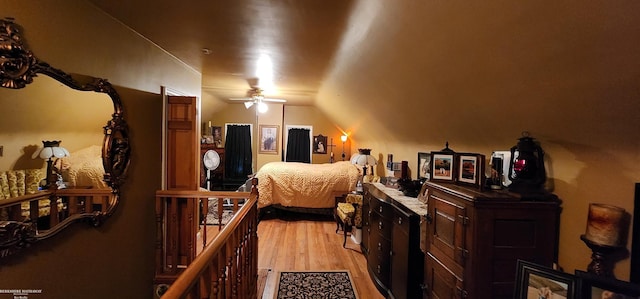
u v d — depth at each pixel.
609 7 0.88
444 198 1.88
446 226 1.85
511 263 1.56
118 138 2.35
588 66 1.11
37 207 1.78
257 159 7.83
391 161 4.50
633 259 1.24
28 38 1.56
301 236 4.62
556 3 0.98
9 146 1.61
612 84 1.10
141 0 1.88
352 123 5.66
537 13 1.07
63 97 1.86
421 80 2.14
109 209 2.29
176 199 2.96
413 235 2.35
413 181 3.20
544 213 1.58
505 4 1.12
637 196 1.22
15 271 1.60
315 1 1.74
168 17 2.13
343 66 2.99
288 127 7.93
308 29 2.19
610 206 1.30
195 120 3.14
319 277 3.25
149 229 2.86
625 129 1.21
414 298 2.34
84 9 1.95
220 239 1.55
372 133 5.00
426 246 2.13
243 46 2.72
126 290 2.53
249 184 5.66
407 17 1.57
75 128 1.99
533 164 1.68
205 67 3.67
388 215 2.81
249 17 2.03
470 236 1.58
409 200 2.88
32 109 1.70
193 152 3.14
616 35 0.94
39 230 1.76
